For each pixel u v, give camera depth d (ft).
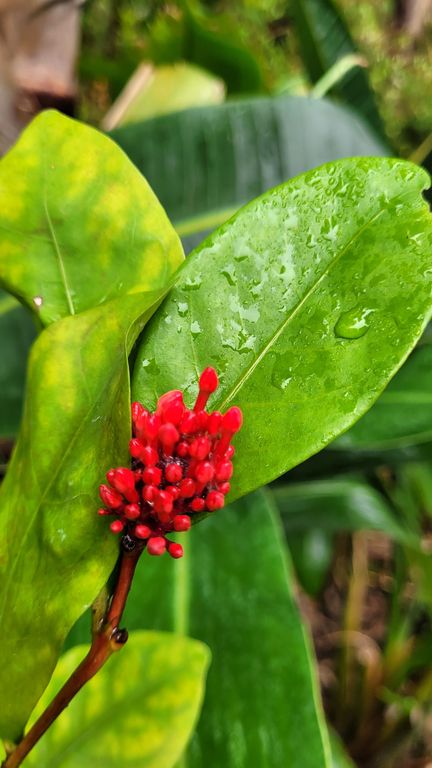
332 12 2.74
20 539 0.97
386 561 3.91
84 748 1.25
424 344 2.19
